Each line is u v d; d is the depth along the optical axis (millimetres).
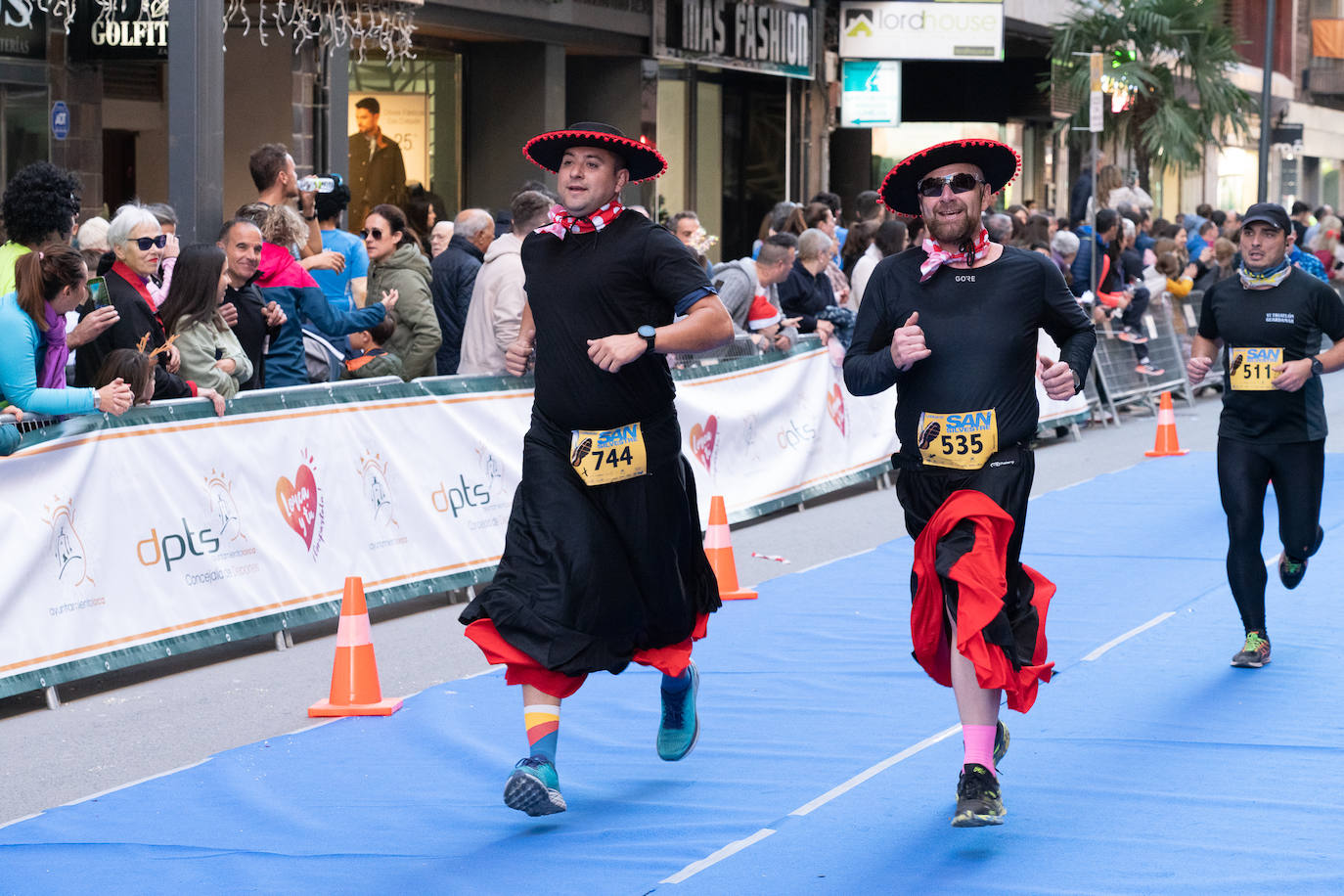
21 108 17750
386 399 11031
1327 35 64000
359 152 21484
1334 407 24141
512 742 8016
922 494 6668
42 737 8375
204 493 9648
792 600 11477
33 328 8742
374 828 6734
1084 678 9086
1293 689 8789
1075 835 6484
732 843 6445
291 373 11305
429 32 21859
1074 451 19703
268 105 18797
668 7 25719
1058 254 21578
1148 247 25047
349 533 10664
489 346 12367
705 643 10148
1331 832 6469
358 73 21438
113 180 19766
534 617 6586
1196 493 16203
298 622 10195
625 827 6668
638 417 6773
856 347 6758
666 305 6785
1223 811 6758
